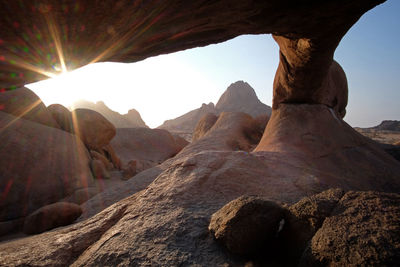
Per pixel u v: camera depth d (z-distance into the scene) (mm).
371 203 1547
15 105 8188
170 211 2486
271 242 1930
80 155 9000
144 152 19891
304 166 4320
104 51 2363
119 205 2984
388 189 4422
